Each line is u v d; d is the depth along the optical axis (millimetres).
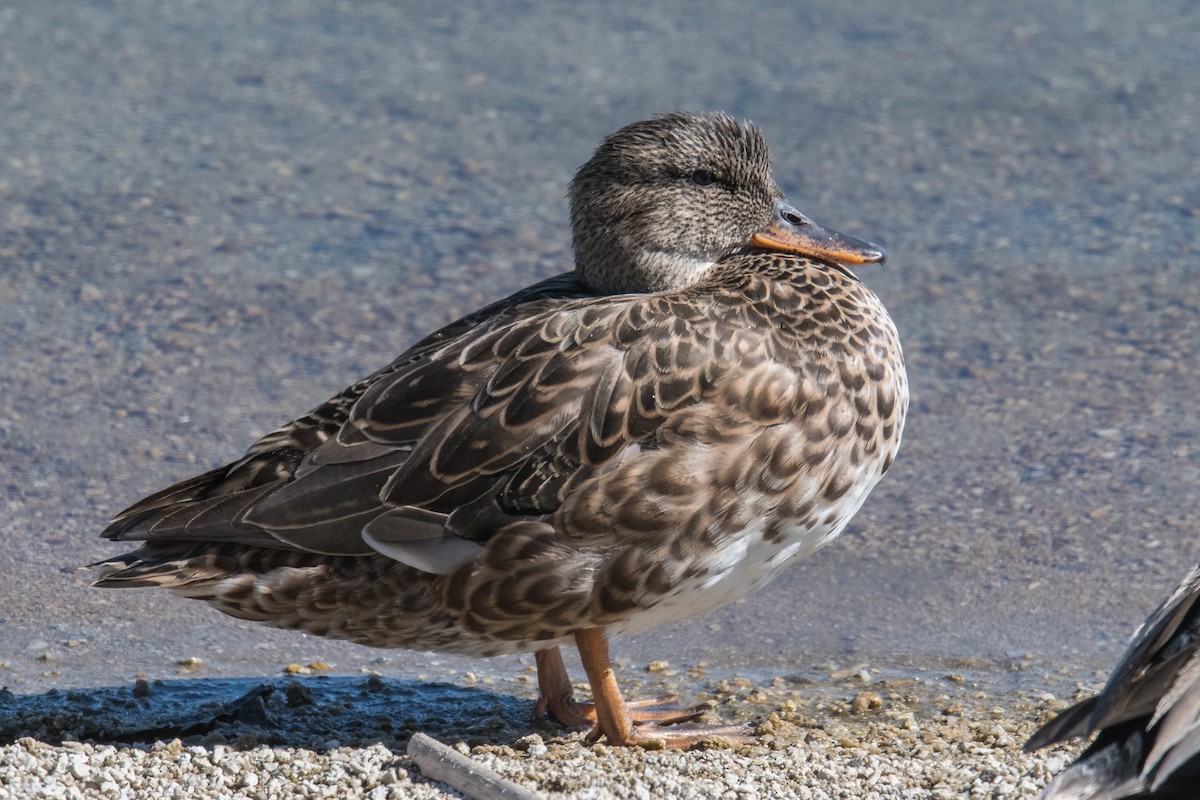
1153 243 17172
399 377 9164
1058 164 18906
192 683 10445
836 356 9156
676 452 8750
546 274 16688
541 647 9336
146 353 15102
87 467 13273
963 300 16125
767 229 10859
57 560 12023
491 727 9750
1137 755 6707
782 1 24000
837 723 9844
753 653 11031
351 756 8703
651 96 20609
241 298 16109
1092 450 13570
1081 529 12430
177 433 13820
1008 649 10945
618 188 10609
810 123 19891
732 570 9039
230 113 20250
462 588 8859
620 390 8836
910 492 13086
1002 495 12977
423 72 21484
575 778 8289
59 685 10328
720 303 9234
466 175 18766
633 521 8750
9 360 14875
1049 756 8859
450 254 17062
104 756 8617
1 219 17469
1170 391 14453
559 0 24094
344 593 8945
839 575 12000
